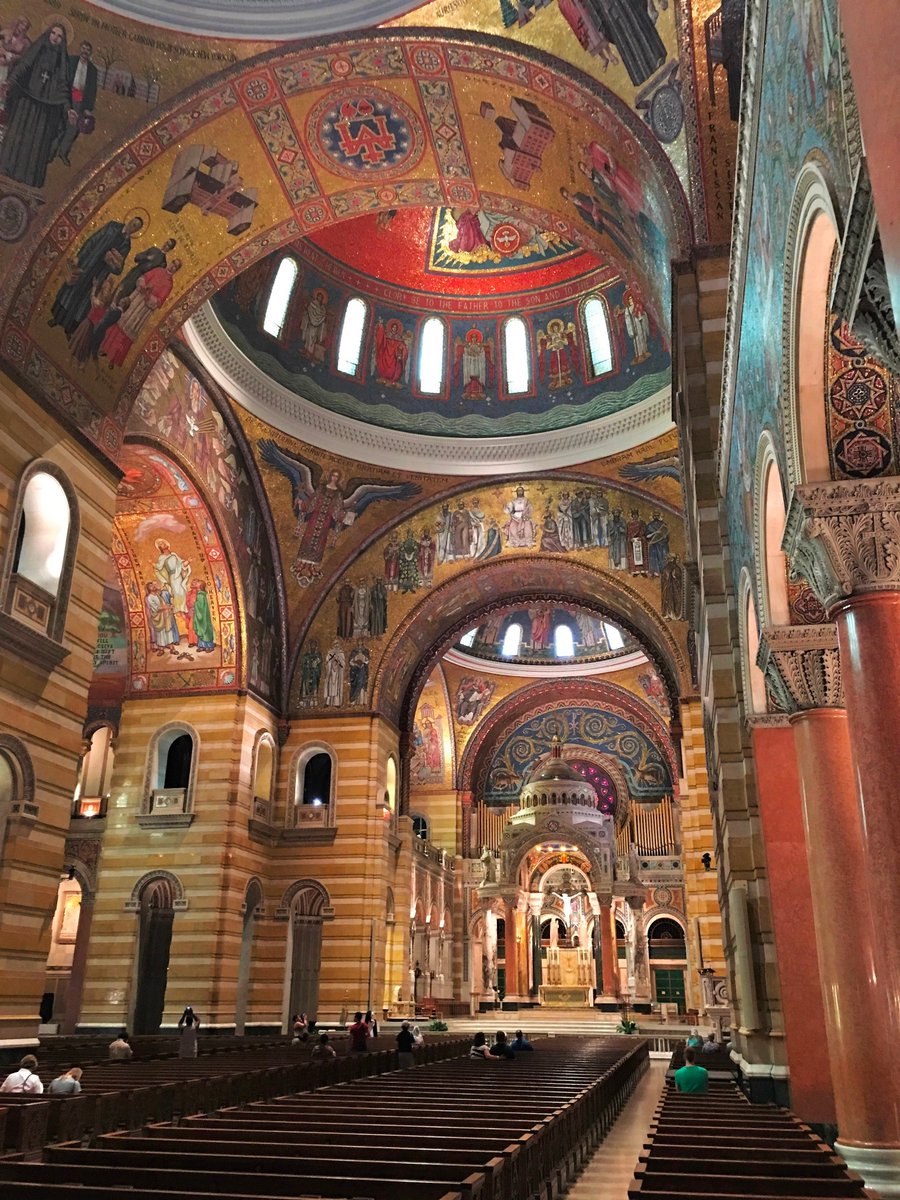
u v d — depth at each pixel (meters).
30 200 16.69
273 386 28.80
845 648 7.70
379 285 30.88
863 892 9.84
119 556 28.52
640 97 14.83
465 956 45.72
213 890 27.22
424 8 16.14
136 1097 11.05
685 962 47.56
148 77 16.91
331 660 32.19
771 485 9.88
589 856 45.88
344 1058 17.69
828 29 5.86
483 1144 6.88
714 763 17.64
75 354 18.50
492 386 32.06
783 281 7.85
